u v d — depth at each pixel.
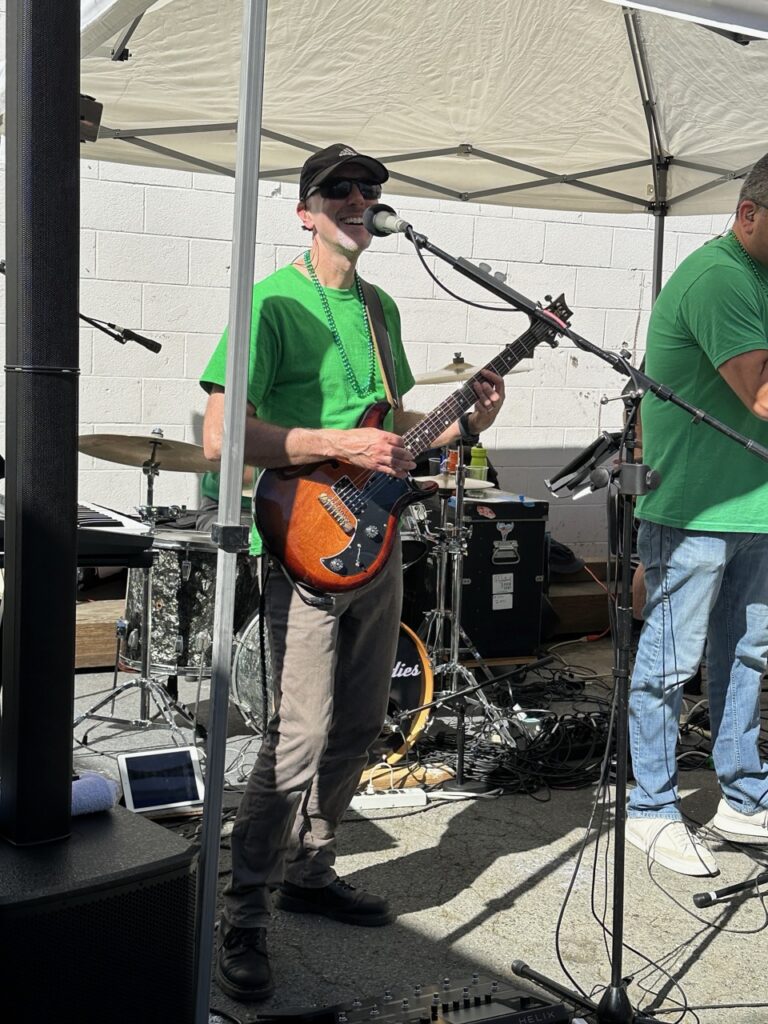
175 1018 1.85
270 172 4.65
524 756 3.94
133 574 4.22
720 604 3.22
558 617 5.58
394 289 5.99
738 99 3.86
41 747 1.88
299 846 2.71
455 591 4.36
